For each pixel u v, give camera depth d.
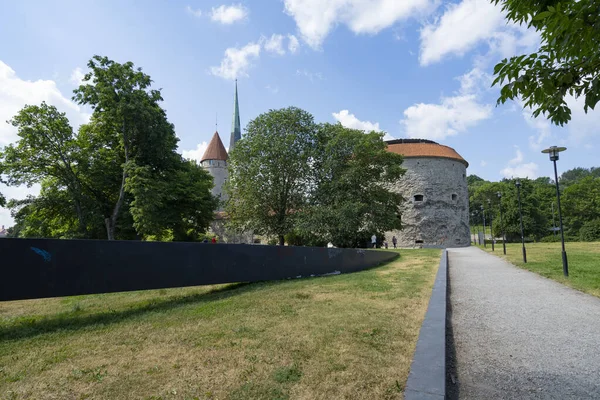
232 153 33.91
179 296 8.00
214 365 3.42
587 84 2.86
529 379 3.37
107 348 4.07
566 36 2.58
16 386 3.03
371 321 4.91
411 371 2.98
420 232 46.31
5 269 5.36
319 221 28.62
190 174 33.12
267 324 4.91
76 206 27.06
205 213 31.72
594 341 4.46
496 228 62.41
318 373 3.15
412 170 47.56
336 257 12.73
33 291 5.59
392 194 34.28
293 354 3.65
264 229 32.84
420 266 13.58
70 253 6.07
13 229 48.28
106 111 25.45
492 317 5.78
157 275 7.31
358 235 30.33
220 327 4.83
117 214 26.47
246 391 2.83
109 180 27.77
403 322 4.84
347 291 7.63
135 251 6.98
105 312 6.29
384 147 34.19
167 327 4.96
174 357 3.69
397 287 8.00
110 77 25.48
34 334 4.80
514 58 2.97
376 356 3.54
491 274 11.63
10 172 26.11
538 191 72.62
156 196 24.30
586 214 59.56
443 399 2.48
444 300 6.09
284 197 33.25
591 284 8.58
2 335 4.75
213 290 8.84
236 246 9.18
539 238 58.44
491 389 3.17
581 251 22.05
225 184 34.69
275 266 10.32
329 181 32.16
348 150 32.75
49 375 3.27
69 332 4.82
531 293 7.88
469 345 4.41
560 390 3.12
